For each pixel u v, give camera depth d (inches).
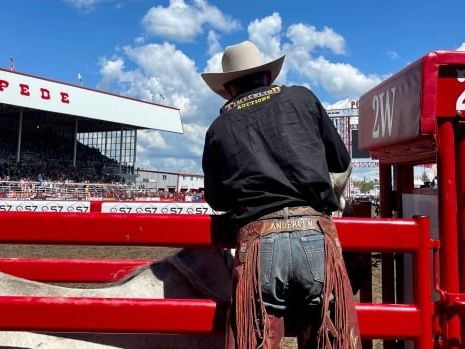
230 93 99.9
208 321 92.0
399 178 131.6
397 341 127.6
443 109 95.0
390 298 129.0
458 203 97.8
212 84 100.1
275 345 82.8
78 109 1464.1
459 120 96.7
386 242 92.5
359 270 125.6
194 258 112.7
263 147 86.7
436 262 95.0
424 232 92.7
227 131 89.5
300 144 86.3
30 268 134.5
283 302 83.3
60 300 91.9
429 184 128.6
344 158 94.1
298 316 87.1
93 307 91.7
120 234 92.2
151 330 91.7
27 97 1328.7
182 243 92.6
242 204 86.4
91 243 92.1
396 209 133.2
